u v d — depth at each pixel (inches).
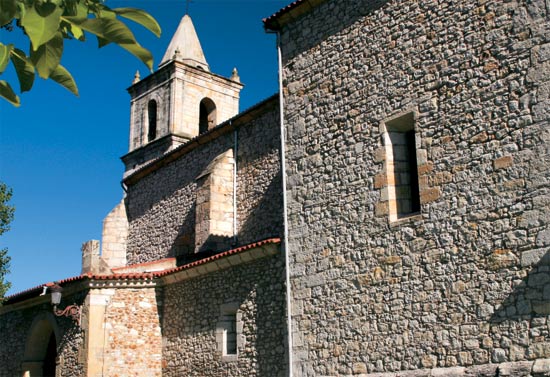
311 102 548.4
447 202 426.6
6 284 670.5
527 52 402.0
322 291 498.0
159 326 705.6
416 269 435.2
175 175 917.8
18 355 832.3
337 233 498.0
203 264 650.2
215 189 763.4
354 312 470.0
